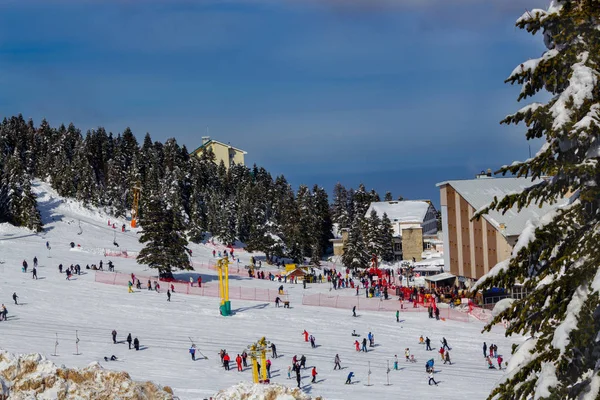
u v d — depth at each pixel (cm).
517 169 1085
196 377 4647
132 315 6850
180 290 8406
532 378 1062
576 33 1062
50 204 13600
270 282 9869
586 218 1077
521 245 1061
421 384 4769
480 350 6081
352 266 12306
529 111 1073
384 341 6300
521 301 1122
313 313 7450
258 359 5331
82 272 8781
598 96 1026
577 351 1021
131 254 11088
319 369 5169
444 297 8406
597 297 956
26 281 7950
